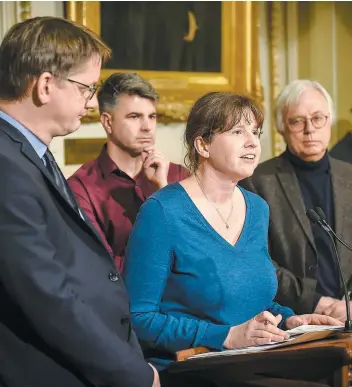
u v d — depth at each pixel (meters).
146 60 4.02
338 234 2.90
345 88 4.55
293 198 2.92
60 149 3.79
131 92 2.81
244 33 4.27
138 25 3.98
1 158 1.61
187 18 4.12
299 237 2.87
